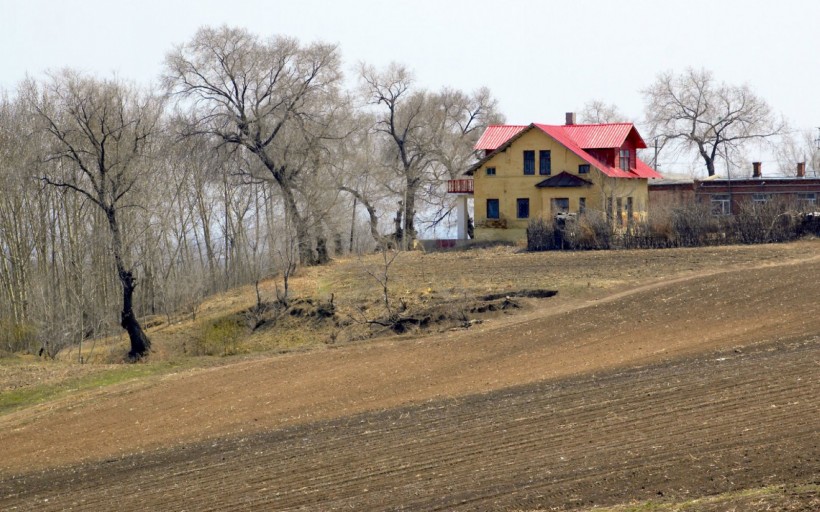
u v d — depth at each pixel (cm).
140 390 11562
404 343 12950
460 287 16225
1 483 8281
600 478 5834
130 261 18438
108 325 19338
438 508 5738
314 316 16275
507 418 8019
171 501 6812
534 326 12950
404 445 7550
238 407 10181
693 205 19962
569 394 8681
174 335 17362
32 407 11319
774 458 5669
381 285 17262
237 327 16600
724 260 16700
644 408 7581
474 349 12006
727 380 8181
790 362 8675
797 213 18762
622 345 11188
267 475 7200
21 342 17088
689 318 12175
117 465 8369
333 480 6769
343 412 9400
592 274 16400
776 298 12606
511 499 5694
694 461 5859
